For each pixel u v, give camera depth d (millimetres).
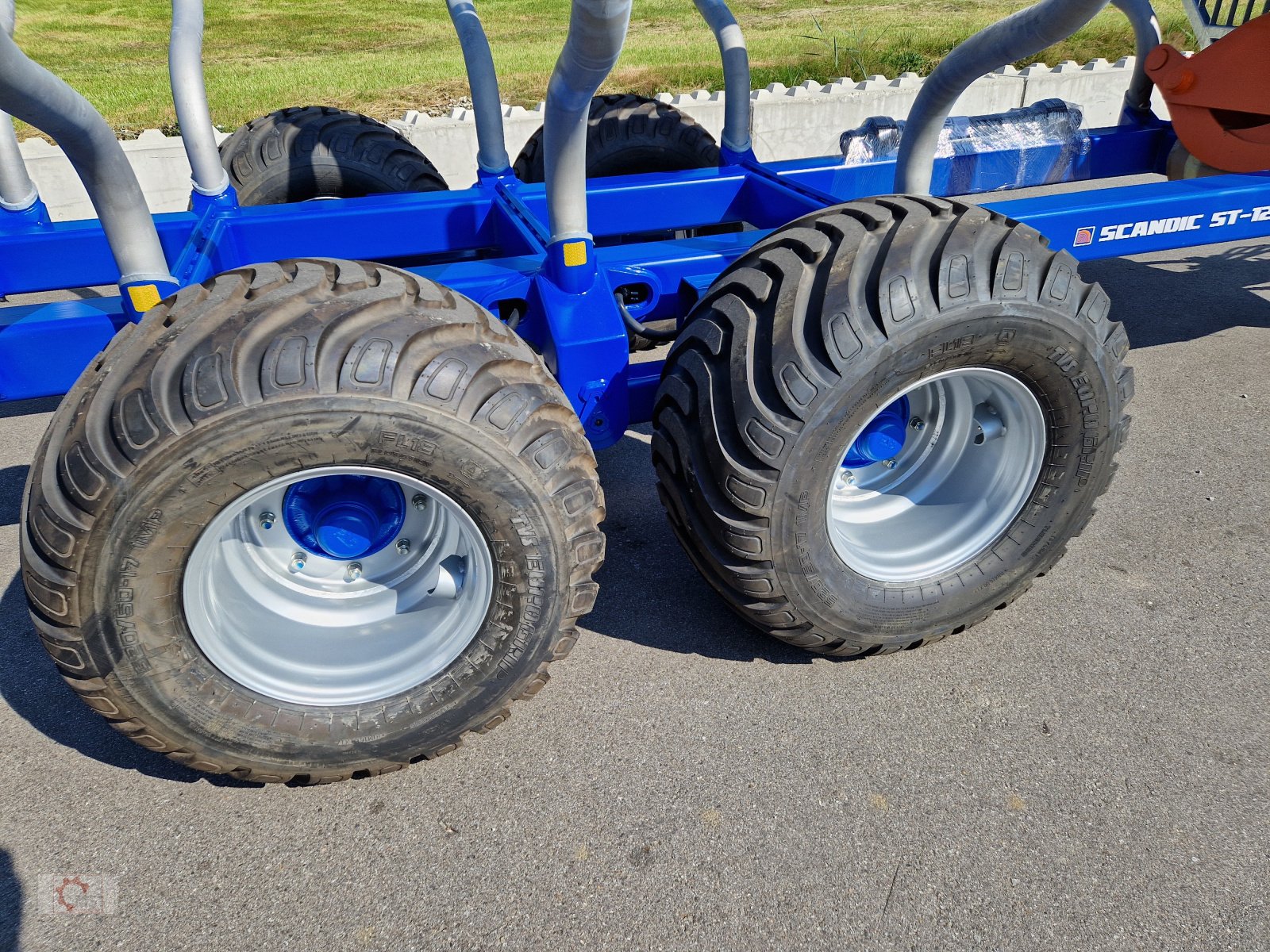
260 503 1938
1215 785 2037
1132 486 3221
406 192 3922
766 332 1941
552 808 2025
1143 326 4578
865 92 7262
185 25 3164
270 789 2098
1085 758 2113
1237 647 2451
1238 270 5301
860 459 2348
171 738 1884
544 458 1807
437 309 1810
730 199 3760
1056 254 2076
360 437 1671
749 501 1984
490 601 1942
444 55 13164
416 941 1745
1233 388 3904
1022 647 2482
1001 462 2391
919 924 1747
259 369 1623
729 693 2348
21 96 1675
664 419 2143
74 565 1634
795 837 1934
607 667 2447
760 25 14102
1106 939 1711
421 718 2004
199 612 1826
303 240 3289
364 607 2072
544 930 1758
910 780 2070
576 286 2352
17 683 2426
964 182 4137
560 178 2211
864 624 2289
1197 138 4066
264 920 1790
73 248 3133
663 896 1817
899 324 1902
